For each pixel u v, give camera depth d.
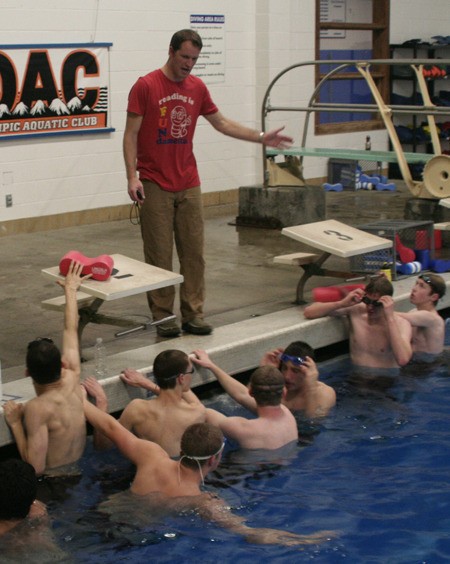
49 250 8.11
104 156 9.55
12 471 3.51
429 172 7.82
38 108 8.87
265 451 4.29
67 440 4.08
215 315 5.87
